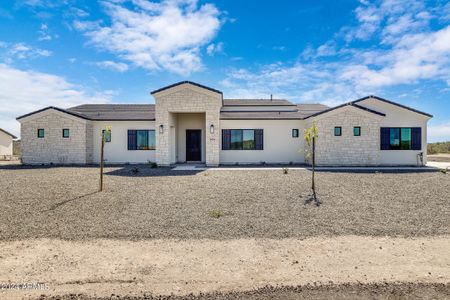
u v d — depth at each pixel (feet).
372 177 42.42
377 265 15.88
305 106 84.69
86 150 63.72
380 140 60.90
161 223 22.77
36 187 34.42
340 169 52.47
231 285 13.82
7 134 104.32
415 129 61.16
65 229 21.20
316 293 13.15
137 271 15.12
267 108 78.38
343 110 57.62
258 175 44.68
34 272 14.88
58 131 63.82
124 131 65.77
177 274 14.85
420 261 16.34
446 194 31.91
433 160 76.54
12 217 23.50
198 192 32.71
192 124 67.62
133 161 65.57
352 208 26.89
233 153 63.98
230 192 32.71
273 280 14.29
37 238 19.47
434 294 13.05
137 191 33.01
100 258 16.65
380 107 61.52
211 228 21.79
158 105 59.11
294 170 50.85
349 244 18.89
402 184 37.09
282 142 64.23
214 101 58.70
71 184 36.60
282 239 19.76
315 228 21.86
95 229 21.31
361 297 12.85
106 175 44.98
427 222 23.12
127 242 19.08
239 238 19.93
